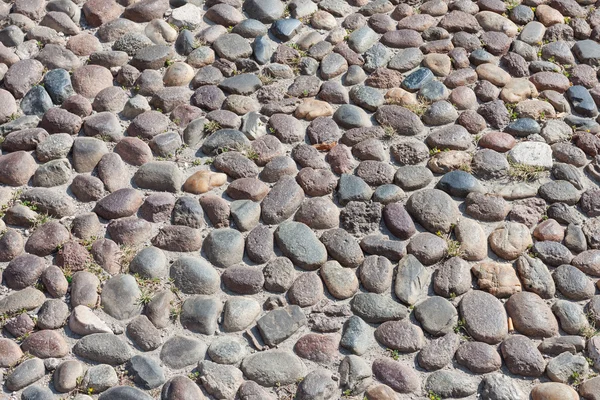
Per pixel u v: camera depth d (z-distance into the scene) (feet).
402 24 10.96
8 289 8.65
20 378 8.13
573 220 9.30
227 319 8.53
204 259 8.91
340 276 8.79
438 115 10.00
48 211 9.11
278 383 8.25
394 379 8.27
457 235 9.11
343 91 10.23
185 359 8.31
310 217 9.16
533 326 8.57
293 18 10.92
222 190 9.39
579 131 10.02
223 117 9.86
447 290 8.75
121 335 8.45
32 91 9.97
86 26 10.76
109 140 9.69
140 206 9.21
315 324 8.57
